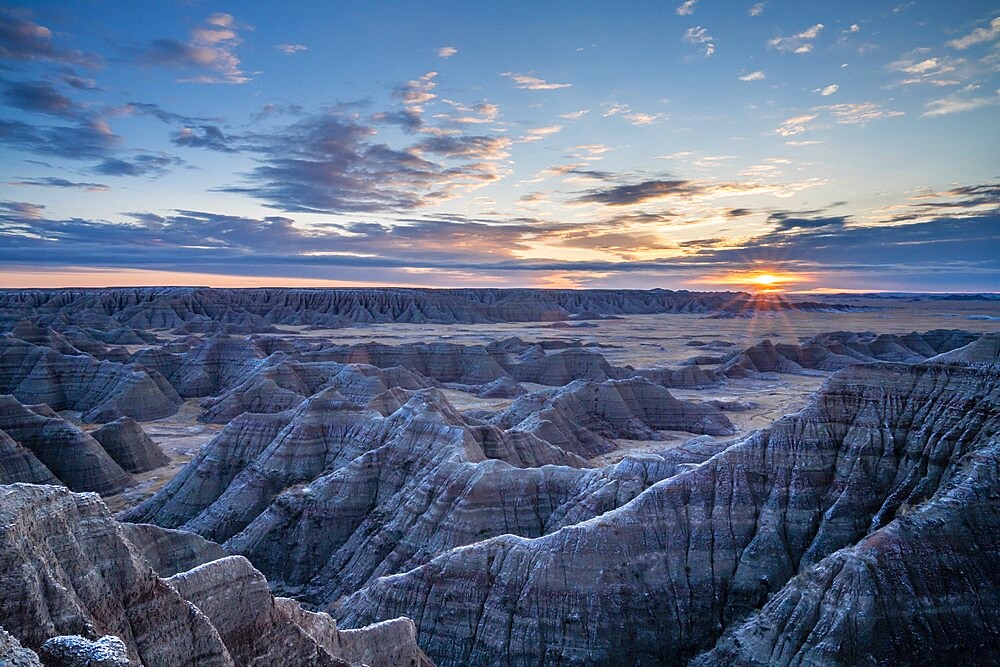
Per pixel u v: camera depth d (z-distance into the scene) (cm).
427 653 3894
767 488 4331
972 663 3241
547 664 3709
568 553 4038
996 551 3544
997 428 3972
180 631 2370
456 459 5475
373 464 5962
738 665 3428
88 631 2047
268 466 6525
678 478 4434
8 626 1911
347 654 3156
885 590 3366
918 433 4262
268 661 2688
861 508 4100
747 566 3984
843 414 4541
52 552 2172
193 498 6606
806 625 3378
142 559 2452
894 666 3177
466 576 4103
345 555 5306
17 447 6644
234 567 2733
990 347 4338
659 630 3816
